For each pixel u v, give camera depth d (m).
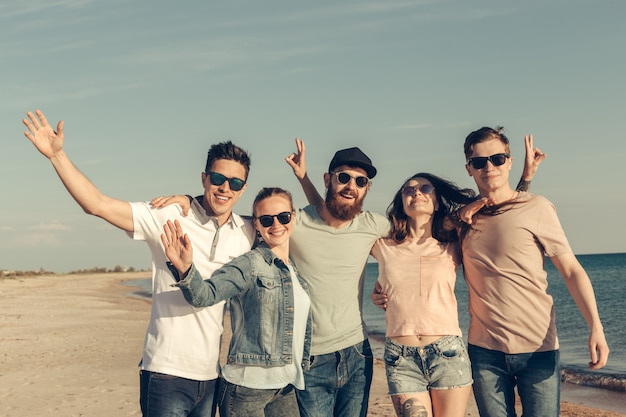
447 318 4.82
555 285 48.09
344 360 5.00
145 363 4.54
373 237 5.16
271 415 4.79
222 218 4.76
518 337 4.70
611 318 25.95
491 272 4.78
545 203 4.79
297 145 5.64
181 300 4.53
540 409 4.70
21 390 9.61
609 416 8.79
